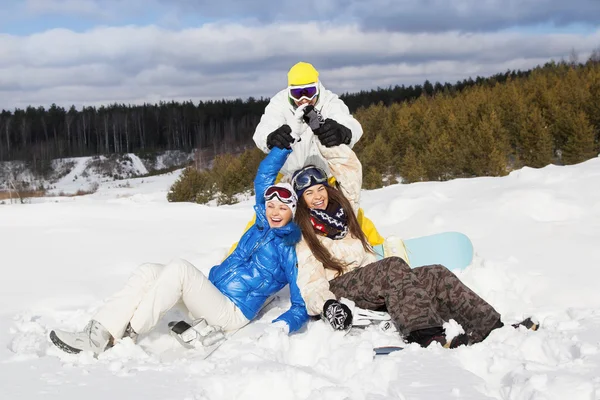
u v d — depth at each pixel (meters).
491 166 26.39
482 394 2.37
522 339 3.03
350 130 4.41
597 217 6.43
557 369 2.54
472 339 3.40
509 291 4.20
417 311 3.39
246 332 3.79
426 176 28.95
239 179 31.94
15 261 5.80
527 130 28.47
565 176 8.04
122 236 7.06
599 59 55.91
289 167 5.06
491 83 67.81
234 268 3.94
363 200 8.54
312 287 3.74
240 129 107.62
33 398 2.50
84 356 3.12
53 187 73.19
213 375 2.70
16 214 8.43
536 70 49.72
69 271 5.40
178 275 3.43
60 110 116.31
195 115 112.94
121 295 3.36
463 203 7.30
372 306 3.83
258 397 2.50
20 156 95.88
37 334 3.53
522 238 5.84
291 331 3.68
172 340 3.62
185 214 8.71
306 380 2.54
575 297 4.16
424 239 4.81
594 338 3.12
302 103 4.71
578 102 30.17
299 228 3.87
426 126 34.12
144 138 112.56
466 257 4.75
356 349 2.84
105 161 95.25
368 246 4.18
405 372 2.64
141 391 2.55
